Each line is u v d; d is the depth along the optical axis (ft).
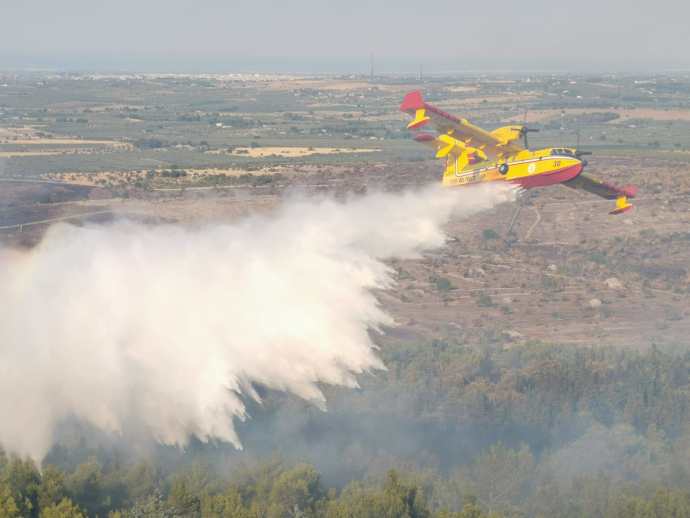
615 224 589.73
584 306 471.21
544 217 597.93
